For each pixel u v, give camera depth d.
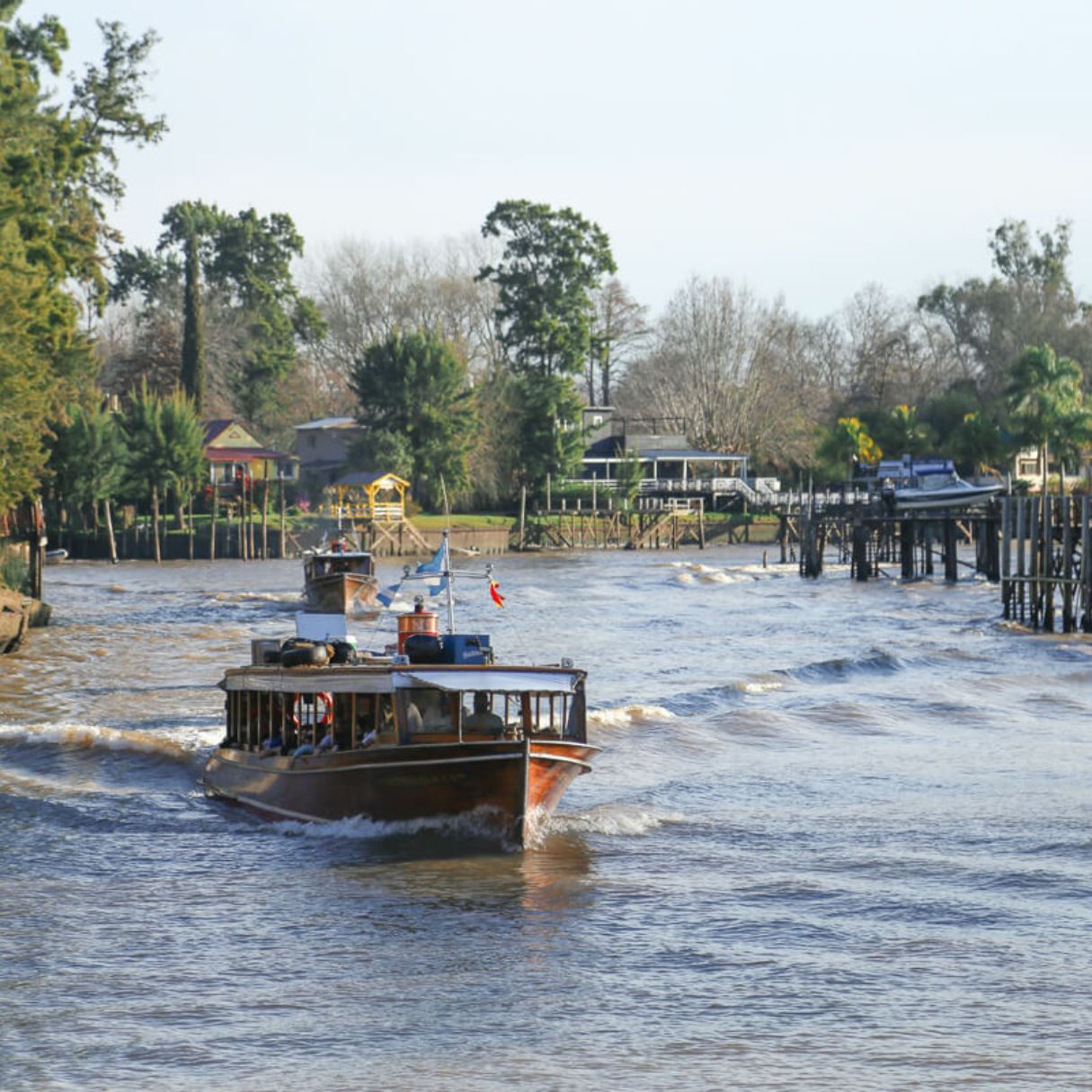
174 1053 28.06
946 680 76.44
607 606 129.25
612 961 33.38
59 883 39.66
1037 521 105.50
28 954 33.84
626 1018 29.83
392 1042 28.62
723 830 45.41
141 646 97.06
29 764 55.06
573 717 43.75
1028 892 38.84
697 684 78.19
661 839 44.38
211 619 119.00
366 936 35.16
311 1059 27.78
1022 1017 29.83
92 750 57.00
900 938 35.00
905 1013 30.09
